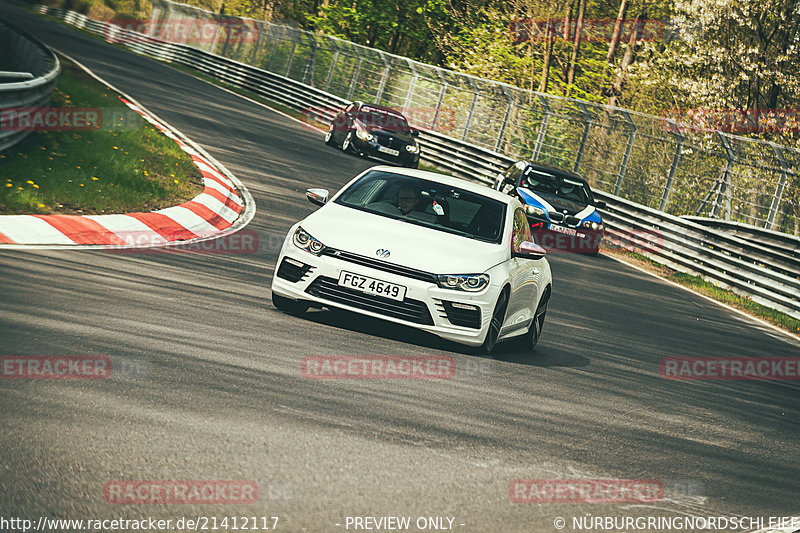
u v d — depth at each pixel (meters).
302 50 96.69
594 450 12.70
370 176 19.98
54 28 105.12
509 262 17.86
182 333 14.78
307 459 10.15
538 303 20.14
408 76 83.00
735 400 18.88
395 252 16.78
